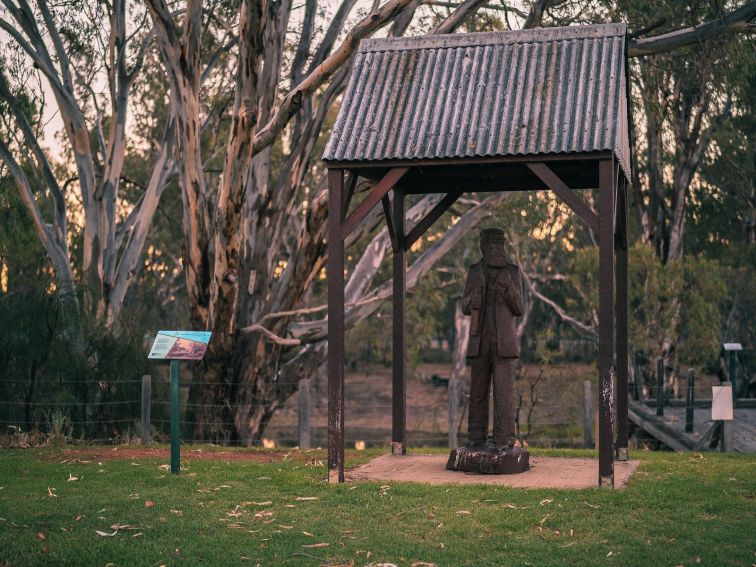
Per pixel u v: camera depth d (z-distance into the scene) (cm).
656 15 2075
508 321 1102
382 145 1016
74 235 3272
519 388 3381
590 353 4438
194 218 1911
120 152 2355
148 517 848
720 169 3512
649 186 3322
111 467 1156
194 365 2059
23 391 1686
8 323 1662
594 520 827
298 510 878
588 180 1251
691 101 3000
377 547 741
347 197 1076
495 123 1010
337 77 2094
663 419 2020
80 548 733
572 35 1087
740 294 3491
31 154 2548
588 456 1316
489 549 739
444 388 5047
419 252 3712
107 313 2189
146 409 1544
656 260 2902
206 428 2016
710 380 3462
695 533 780
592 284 3197
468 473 1088
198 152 1872
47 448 1410
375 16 1614
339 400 1020
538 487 981
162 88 2920
